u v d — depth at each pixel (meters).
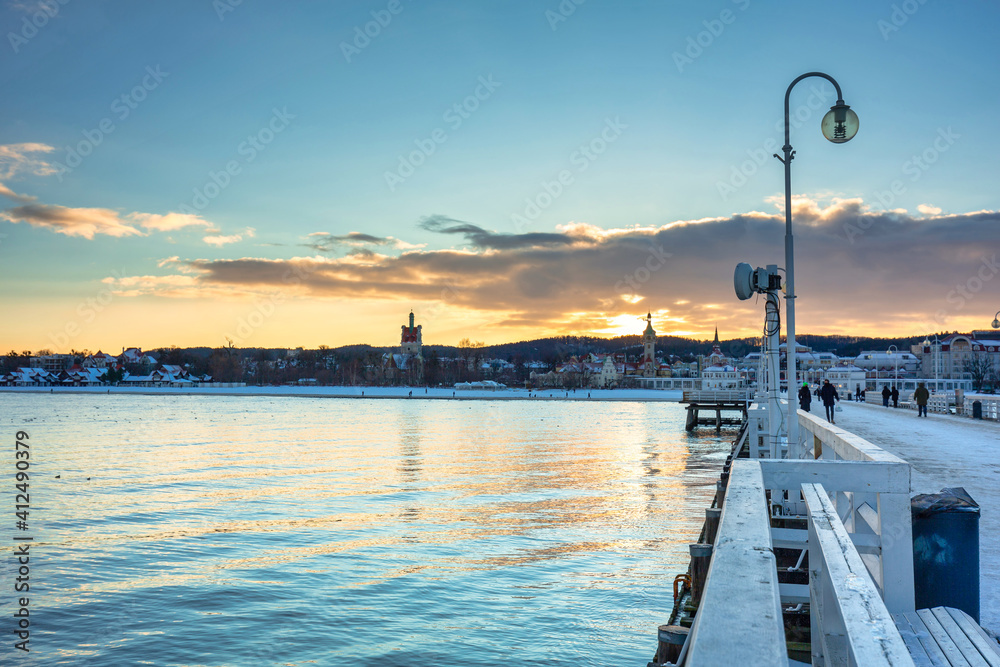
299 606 15.98
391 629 14.55
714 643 1.50
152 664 13.05
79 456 48.53
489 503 28.62
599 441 59.97
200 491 32.44
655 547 20.89
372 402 161.00
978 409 33.25
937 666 3.84
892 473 4.74
